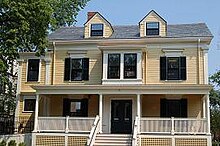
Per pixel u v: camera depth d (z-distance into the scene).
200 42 25.39
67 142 22.66
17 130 26.56
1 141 21.56
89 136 20.28
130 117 24.69
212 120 45.53
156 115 24.89
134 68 24.69
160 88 22.69
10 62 21.77
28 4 20.44
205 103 23.61
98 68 26.33
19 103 27.22
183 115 24.64
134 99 24.83
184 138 21.59
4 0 19.67
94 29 27.47
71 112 26.12
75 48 27.03
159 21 26.56
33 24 21.50
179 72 25.17
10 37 20.16
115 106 25.05
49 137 22.95
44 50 23.12
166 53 25.62
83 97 26.08
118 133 24.53
